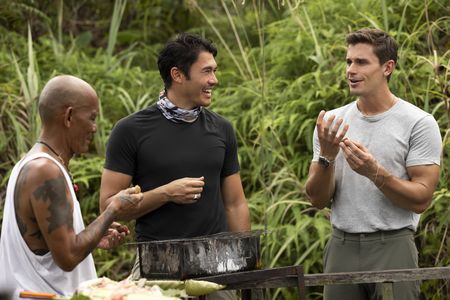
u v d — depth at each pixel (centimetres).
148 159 440
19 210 353
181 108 443
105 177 443
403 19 604
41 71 750
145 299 328
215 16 845
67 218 349
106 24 880
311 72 659
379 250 449
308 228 600
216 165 446
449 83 567
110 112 713
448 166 555
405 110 453
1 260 360
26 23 825
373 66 450
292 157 629
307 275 401
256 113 648
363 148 433
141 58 834
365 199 451
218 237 384
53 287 357
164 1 854
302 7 659
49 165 351
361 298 456
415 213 452
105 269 627
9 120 689
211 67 443
